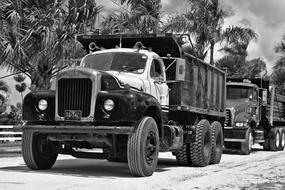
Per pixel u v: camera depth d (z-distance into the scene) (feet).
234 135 63.62
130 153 30.55
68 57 52.49
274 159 52.65
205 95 44.78
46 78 54.65
